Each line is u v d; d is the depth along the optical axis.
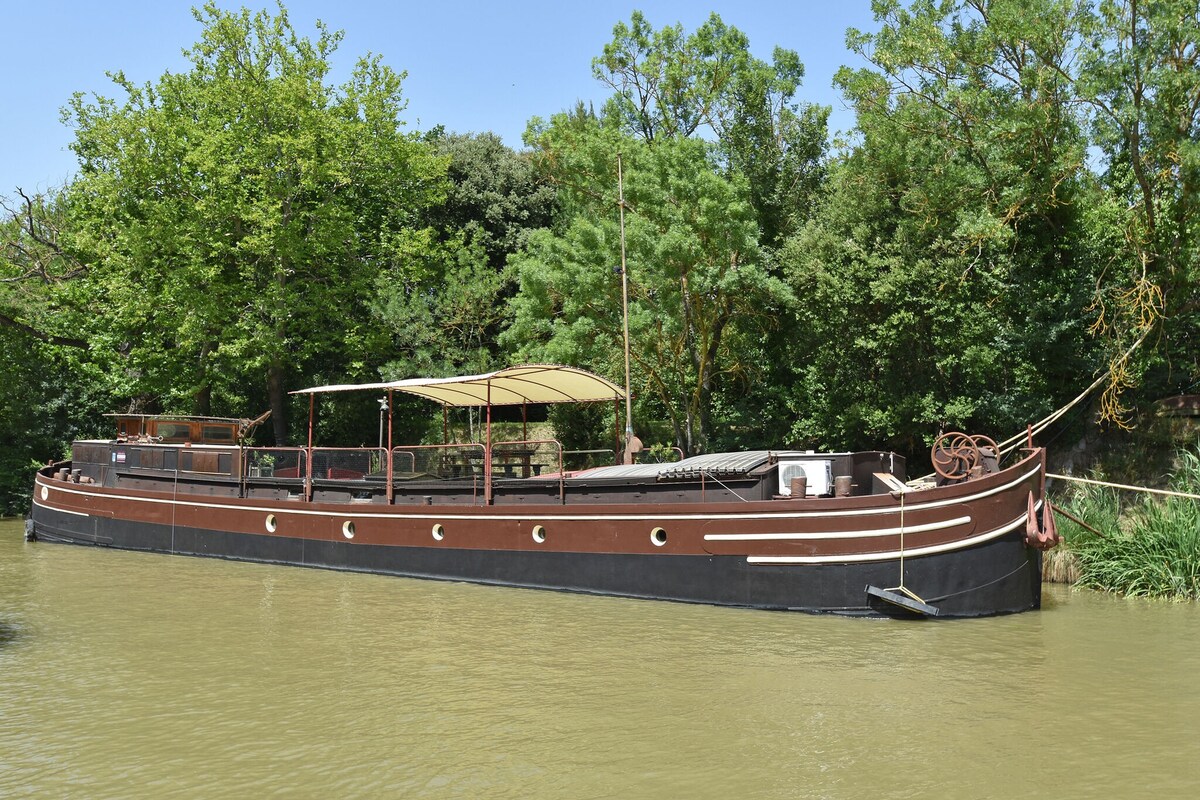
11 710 9.98
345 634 13.55
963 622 14.01
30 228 36.69
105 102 34.09
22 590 17.42
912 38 22.69
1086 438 23.72
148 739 9.04
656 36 32.22
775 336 30.55
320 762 8.40
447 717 9.64
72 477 25.39
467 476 19.08
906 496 14.14
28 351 35.09
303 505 20.53
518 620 14.41
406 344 35.72
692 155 27.14
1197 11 20.06
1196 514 16.95
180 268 32.53
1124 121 19.95
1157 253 21.33
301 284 35.91
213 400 39.59
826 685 10.72
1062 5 20.75
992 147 22.66
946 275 23.80
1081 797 7.57
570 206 35.25
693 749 8.67
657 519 15.89
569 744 8.81
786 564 14.77
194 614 15.10
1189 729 9.19
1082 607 15.33
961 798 7.56
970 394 24.70
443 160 37.31
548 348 27.22
